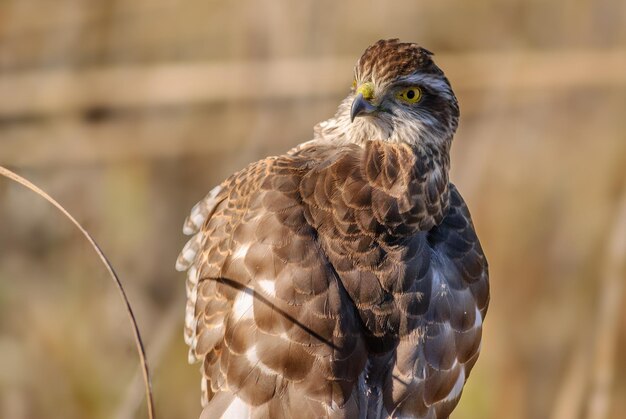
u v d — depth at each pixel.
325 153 9.88
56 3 15.21
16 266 14.22
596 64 14.59
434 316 9.06
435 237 9.54
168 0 15.09
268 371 8.75
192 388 13.70
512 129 14.87
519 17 15.30
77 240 14.65
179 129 14.98
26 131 14.84
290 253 9.01
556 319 14.55
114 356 13.65
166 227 14.94
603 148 15.06
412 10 15.08
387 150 9.66
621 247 13.22
